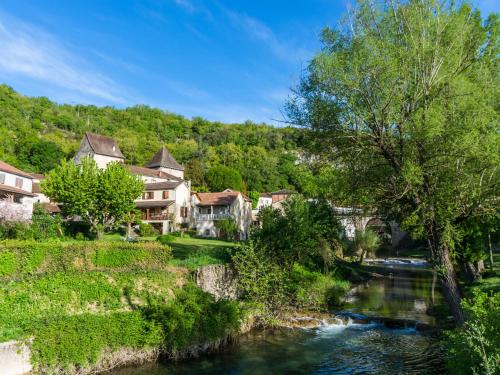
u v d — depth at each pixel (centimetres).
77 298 1556
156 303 1571
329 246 2873
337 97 1295
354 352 1488
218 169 8431
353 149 1352
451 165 1213
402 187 1292
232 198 5625
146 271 1847
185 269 1959
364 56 1248
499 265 2803
